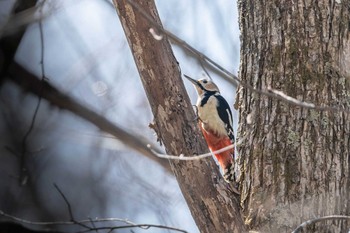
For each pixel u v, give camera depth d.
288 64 10.70
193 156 10.29
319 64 10.63
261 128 10.76
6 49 15.73
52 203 18.20
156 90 10.31
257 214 10.42
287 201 10.35
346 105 10.57
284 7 10.86
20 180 15.02
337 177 10.40
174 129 10.34
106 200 18.12
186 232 10.28
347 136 10.53
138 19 10.14
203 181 10.31
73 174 18.31
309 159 10.42
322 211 10.27
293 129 10.54
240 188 10.79
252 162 10.73
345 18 10.77
